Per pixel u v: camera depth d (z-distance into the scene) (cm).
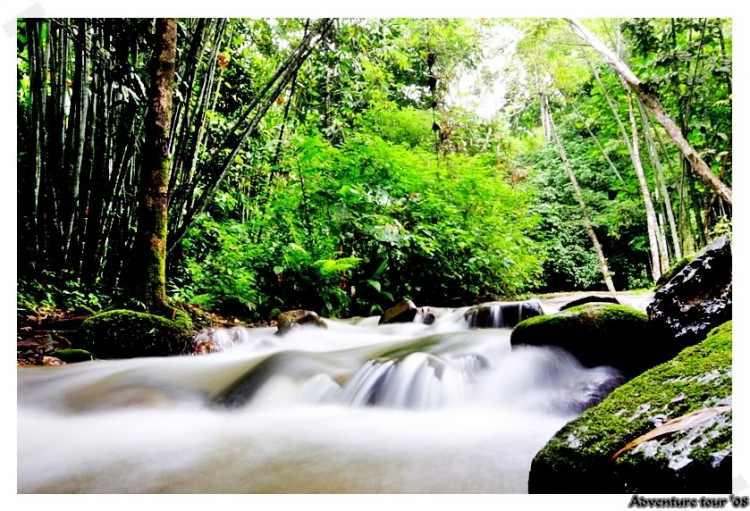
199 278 565
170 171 494
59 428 230
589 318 255
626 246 1374
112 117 473
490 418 232
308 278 603
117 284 496
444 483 161
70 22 411
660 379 153
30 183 423
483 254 779
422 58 1013
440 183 785
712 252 234
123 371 314
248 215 737
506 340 313
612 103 919
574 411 221
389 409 253
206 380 299
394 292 690
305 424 234
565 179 1429
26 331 362
